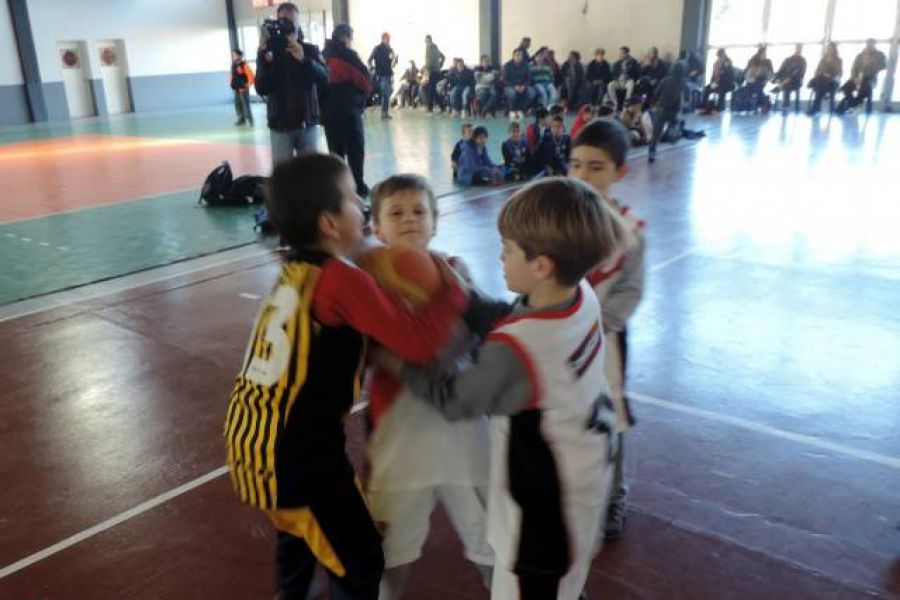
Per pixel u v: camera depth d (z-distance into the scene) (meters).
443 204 7.89
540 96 16.73
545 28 18.81
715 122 14.73
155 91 23.33
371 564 1.66
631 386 3.50
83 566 2.38
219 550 2.45
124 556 2.43
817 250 5.68
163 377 3.80
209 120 19.00
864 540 2.37
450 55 20.64
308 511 1.57
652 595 2.16
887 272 5.09
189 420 3.34
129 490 2.81
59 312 4.85
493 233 6.55
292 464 1.51
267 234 6.82
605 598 2.15
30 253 6.38
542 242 1.35
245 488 1.57
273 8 23.70
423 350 1.46
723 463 2.83
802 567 2.25
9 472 2.96
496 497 1.52
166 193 9.02
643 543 2.38
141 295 5.15
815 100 15.37
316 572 2.26
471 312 1.66
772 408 3.25
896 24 15.20
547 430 1.41
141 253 6.29
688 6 16.48
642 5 17.12
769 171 9.15
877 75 14.97
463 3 19.91
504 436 1.45
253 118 18.98
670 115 10.27
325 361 1.48
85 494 2.79
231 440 1.58
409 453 1.66
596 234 1.36
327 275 1.46
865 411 3.20
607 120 2.04
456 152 9.23
